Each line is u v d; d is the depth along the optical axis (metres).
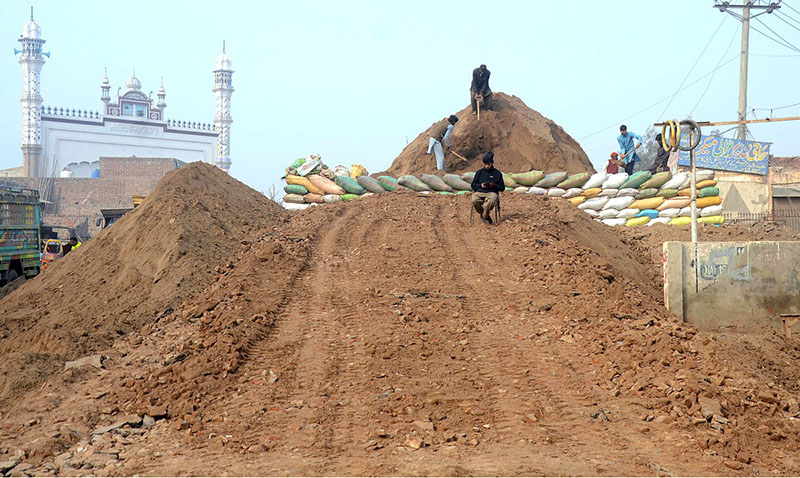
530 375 23.58
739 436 18.38
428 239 44.28
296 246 41.88
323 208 56.16
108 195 195.50
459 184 58.47
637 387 21.95
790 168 88.12
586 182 59.84
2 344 29.67
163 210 43.72
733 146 82.25
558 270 36.06
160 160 197.12
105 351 27.75
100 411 21.16
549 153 72.31
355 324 29.17
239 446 18.23
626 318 29.03
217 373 23.56
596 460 16.94
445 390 22.08
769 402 21.03
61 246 81.56
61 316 34.12
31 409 21.42
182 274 36.28
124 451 18.19
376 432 18.89
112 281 38.81
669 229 58.44
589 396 21.67
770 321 32.75
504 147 74.06
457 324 29.09
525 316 30.39
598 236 50.06
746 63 96.94
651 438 18.64
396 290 33.88
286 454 17.72
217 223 45.12
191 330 29.34
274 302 31.70
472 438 18.64
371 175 68.50
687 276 32.62
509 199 54.81
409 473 16.08
